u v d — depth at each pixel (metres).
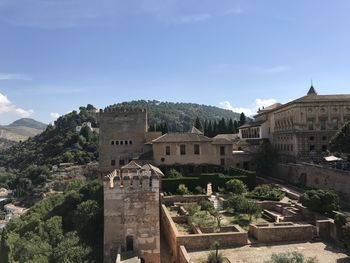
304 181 73.88
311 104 83.56
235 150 96.69
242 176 74.31
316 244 43.19
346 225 40.06
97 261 49.94
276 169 87.69
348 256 39.09
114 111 89.69
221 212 57.19
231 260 38.28
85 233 58.88
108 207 44.28
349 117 83.38
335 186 60.84
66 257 52.03
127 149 89.38
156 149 82.75
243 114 150.88
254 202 55.72
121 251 43.81
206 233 44.69
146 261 44.16
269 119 103.94
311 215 50.66
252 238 45.50
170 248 49.06
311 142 83.56
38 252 57.81
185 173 81.38
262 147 93.00
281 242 44.03
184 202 64.00
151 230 44.28
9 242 65.81
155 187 44.44
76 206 69.19
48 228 64.50
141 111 89.94
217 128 148.38
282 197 62.94
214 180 73.00
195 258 39.31
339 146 61.81
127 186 44.38
